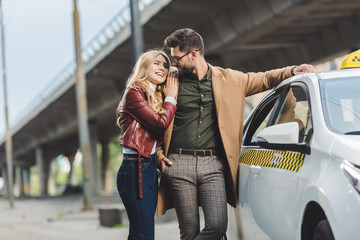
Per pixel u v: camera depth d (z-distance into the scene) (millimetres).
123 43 29797
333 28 23812
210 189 4551
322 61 26453
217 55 27750
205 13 24375
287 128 3738
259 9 21219
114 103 42469
